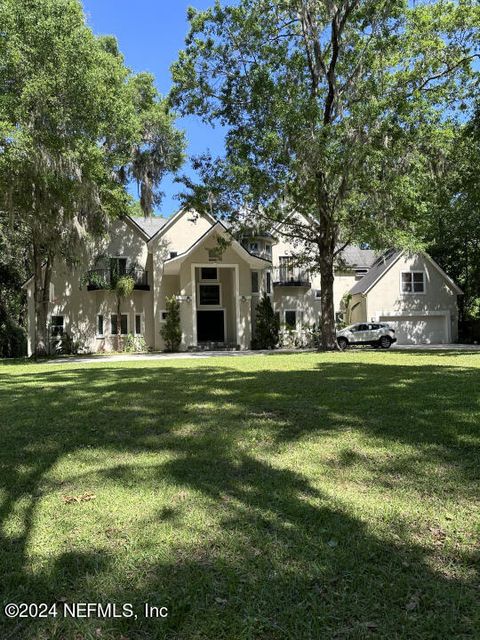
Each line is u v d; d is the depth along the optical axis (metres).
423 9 18.48
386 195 18.42
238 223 21.94
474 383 8.70
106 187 23.61
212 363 14.77
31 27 18.42
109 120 21.28
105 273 29.80
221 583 2.67
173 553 2.98
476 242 34.34
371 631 2.29
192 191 21.34
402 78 18.23
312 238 24.91
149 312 31.00
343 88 19.94
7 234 26.45
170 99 20.70
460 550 2.98
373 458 4.65
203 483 4.09
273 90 18.23
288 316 33.41
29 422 6.33
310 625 2.34
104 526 3.35
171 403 7.41
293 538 3.13
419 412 6.33
